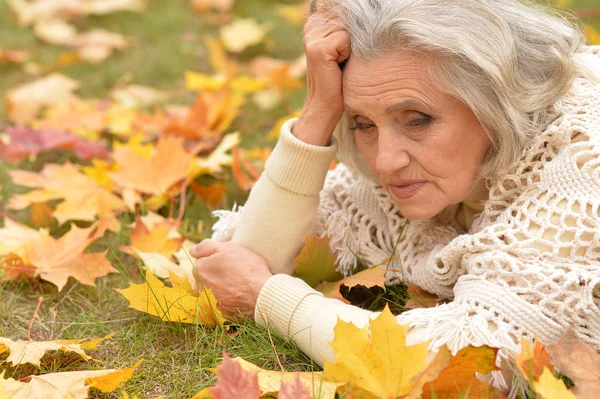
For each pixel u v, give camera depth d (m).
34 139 2.77
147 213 2.42
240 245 1.86
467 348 1.33
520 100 1.55
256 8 4.36
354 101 1.60
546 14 1.69
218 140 2.88
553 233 1.52
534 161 1.61
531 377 1.35
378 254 1.94
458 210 1.88
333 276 1.95
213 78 3.21
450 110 1.54
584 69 1.69
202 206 2.49
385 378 1.41
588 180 1.52
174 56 3.77
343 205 1.98
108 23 4.22
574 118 1.57
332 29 1.64
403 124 1.57
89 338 1.83
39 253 2.04
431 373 1.35
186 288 1.90
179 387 1.63
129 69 3.66
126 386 1.63
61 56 3.62
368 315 1.58
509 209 1.59
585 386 1.42
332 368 1.46
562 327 1.50
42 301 2.00
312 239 1.86
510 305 1.48
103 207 2.36
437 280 1.74
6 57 3.67
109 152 2.94
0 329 1.88
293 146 1.78
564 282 1.48
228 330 1.81
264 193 1.85
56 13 4.21
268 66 3.55
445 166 1.58
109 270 2.02
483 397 1.39
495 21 1.52
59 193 2.39
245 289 1.76
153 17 4.23
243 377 1.36
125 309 1.95
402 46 1.51
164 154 2.42
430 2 1.51
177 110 3.16
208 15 4.30
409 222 1.88
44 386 1.48
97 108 3.24
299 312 1.66
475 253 1.60
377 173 1.68
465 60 1.50
